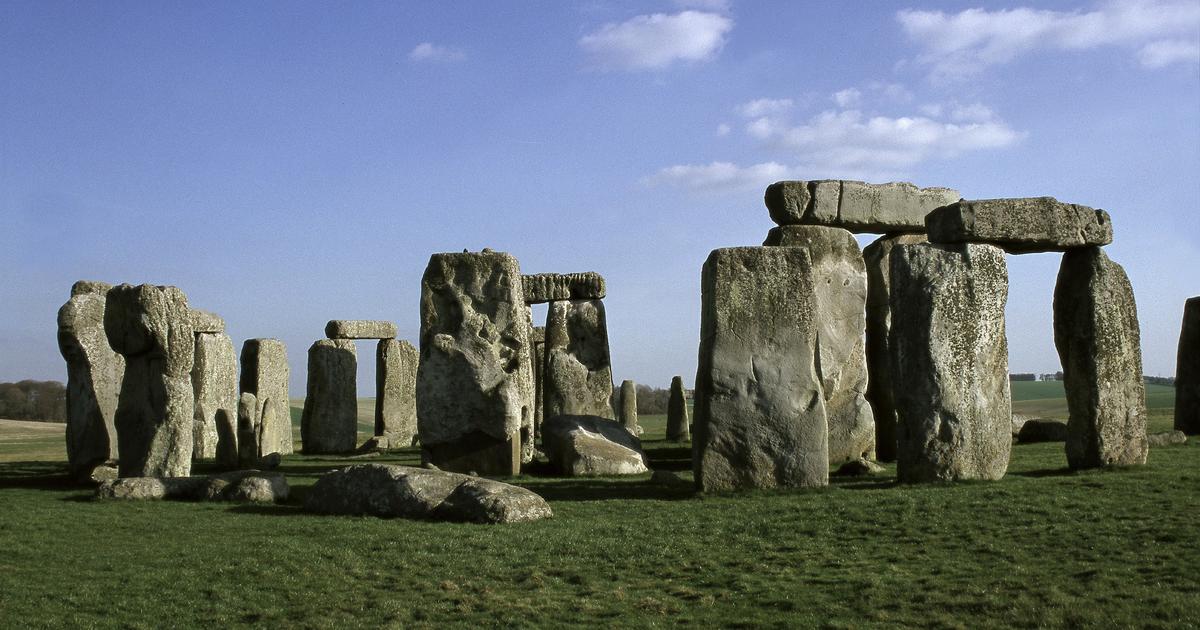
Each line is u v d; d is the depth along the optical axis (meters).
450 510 11.90
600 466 17.09
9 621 8.46
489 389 17.92
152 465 15.45
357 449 27.58
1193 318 20.53
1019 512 10.81
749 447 13.03
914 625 7.95
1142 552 9.28
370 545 10.53
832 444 18.17
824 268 18.84
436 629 8.19
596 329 26.42
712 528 10.96
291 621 8.42
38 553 10.64
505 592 9.05
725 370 13.17
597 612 8.49
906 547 9.98
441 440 17.95
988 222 13.14
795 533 10.66
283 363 26.23
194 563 10.08
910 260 13.11
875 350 19.59
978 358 12.96
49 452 27.73
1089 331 13.69
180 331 15.78
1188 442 17.72
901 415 13.12
